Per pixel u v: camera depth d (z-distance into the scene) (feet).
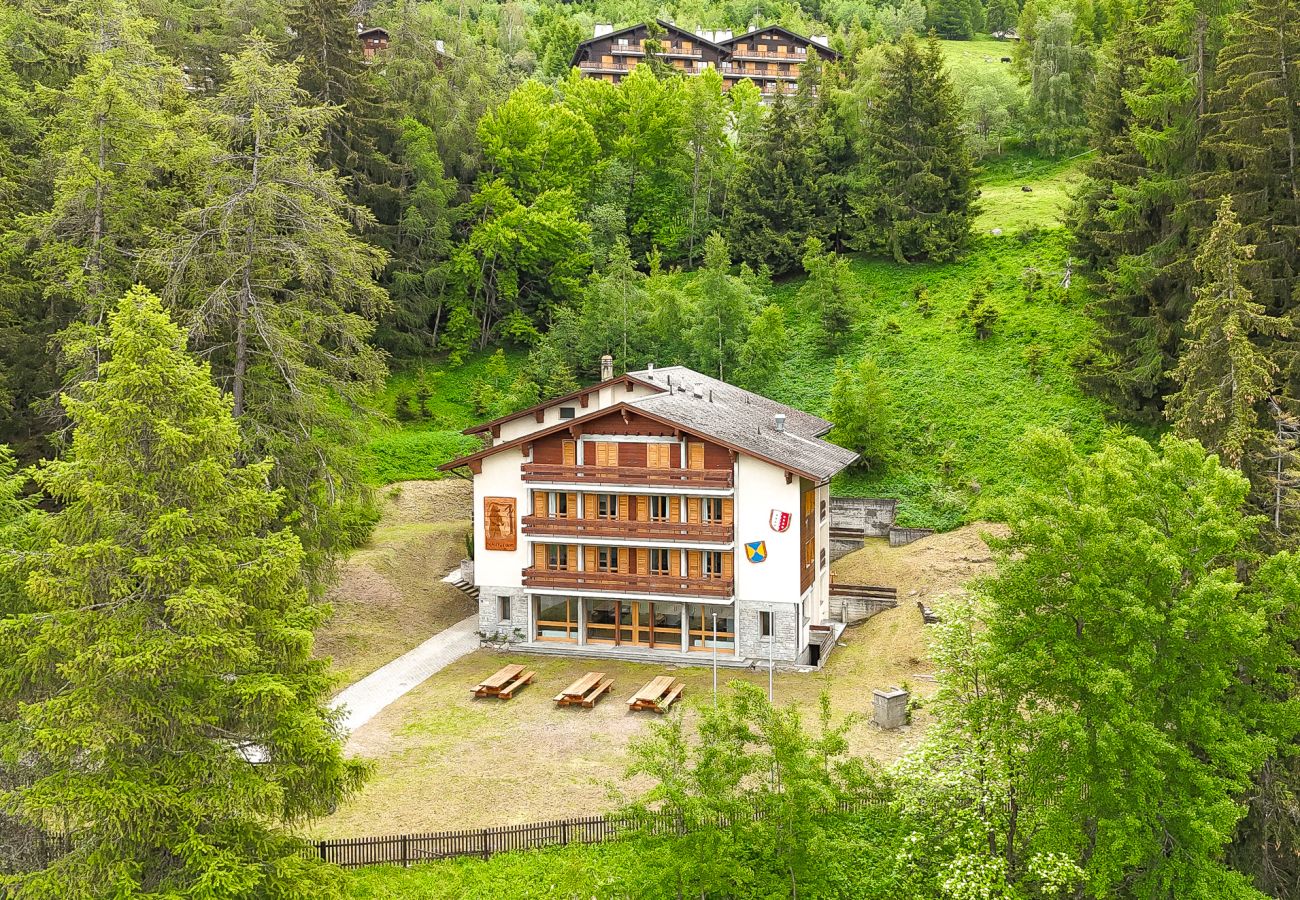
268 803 58.44
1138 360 165.99
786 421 164.14
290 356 117.80
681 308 217.36
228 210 111.24
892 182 247.70
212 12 245.24
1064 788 72.13
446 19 284.20
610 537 136.36
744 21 536.01
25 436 142.61
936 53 243.60
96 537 58.54
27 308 141.49
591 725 112.57
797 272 258.37
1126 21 235.40
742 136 279.69
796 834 71.36
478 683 127.34
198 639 56.08
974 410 191.11
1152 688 70.69
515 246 241.14
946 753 79.36
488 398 218.18
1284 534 88.63
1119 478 72.49
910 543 168.76
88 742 54.70
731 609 136.98
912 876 79.20
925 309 222.69
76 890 55.26
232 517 63.26
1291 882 83.30
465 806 93.81
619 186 271.69
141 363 59.77
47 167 140.05
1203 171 156.87
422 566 169.99
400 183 234.58
